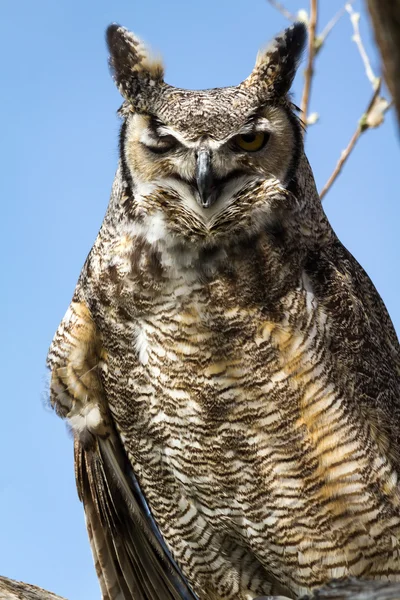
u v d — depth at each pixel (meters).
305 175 9.05
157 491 9.37
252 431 8.48
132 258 8.67
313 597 6.64
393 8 2.95
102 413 9.50
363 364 8.70
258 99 8.79
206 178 8.31
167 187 8.59
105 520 9.97
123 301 8.70
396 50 3.00
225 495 8.84
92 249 9.27
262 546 8.91
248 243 8.53
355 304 8.87
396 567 8.53
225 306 8.42
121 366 8.94
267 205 8.60
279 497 8.57
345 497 8.41
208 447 8.70
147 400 8.86
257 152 8.66
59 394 9.47
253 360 8.38
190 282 8.46
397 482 8.54
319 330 8.49
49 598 7.98
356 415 8.50
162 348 8.60
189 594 10.33
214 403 8.52
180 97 8.88
